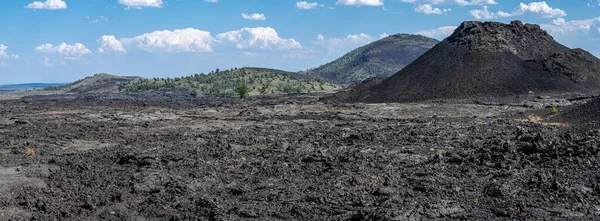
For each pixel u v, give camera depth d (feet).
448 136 139.23
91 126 179.73
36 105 329.31
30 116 228.43
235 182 86.84
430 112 224.94
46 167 99.04
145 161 101.14
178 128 175.22
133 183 83.35
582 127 129.39
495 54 339.77
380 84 344.90
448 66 334.03
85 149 126.93
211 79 642.22
